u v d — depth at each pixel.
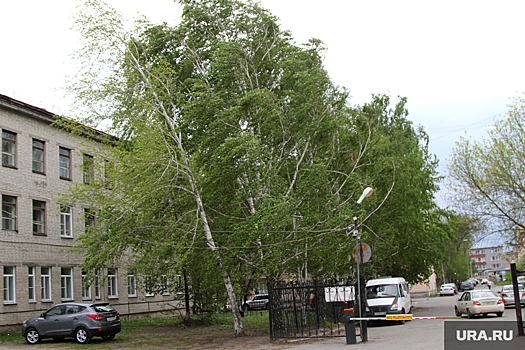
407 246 31.72
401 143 35.41
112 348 17.77
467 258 90.25
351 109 25.47
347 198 23.36
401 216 28.98
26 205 27.16
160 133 19.34
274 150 21.91
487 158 30.06
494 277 123.50
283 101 20.92
